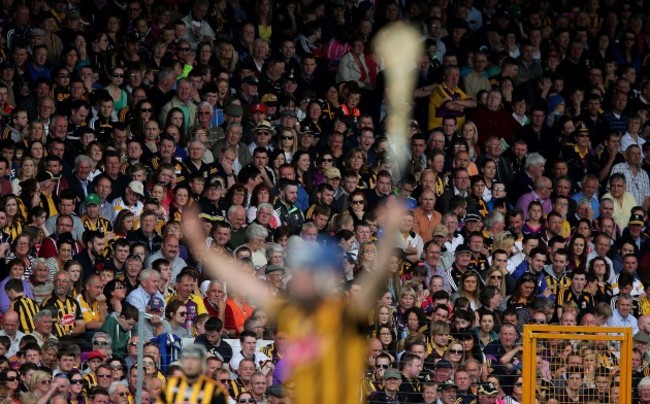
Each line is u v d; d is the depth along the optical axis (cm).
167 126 7156
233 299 5950
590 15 9262
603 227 7562
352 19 8500
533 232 7388
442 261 6844
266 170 7144
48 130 6956
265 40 8000
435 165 7512
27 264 5969
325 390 2652
